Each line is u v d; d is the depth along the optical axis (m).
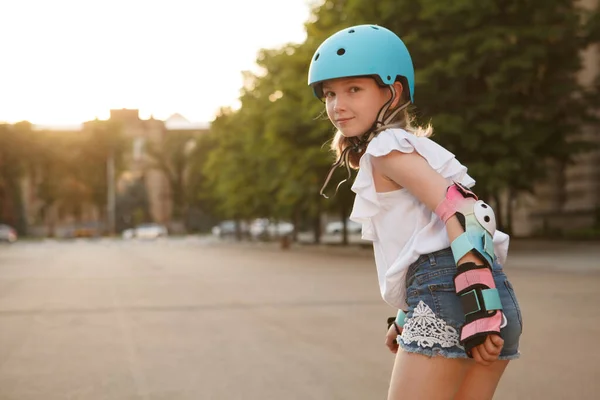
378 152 2.00
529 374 5.20
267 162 32.94
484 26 20.41
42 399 4.75
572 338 6.73
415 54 20.27
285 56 24.16
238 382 5.14
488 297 1.86
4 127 71.50
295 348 6.50
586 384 4.87
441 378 1.94
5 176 71.94
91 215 92.00
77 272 17.89
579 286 11.70
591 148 22.52
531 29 20.42
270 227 63.56
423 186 1.97
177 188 86.31
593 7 30.45
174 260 24.05
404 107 2.13
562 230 31.48
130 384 5.15
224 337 7.21
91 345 6.87
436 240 2.00
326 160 23.48
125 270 18.53
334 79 2.11
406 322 2.02
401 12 20.27
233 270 17.73
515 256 19.62
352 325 7.89
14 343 7.02
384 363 5.75
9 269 19.52
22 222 78.38
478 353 1.86
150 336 7.36
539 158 22.50
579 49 21.72
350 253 27.38
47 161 74.25
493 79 20.00
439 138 20.17
